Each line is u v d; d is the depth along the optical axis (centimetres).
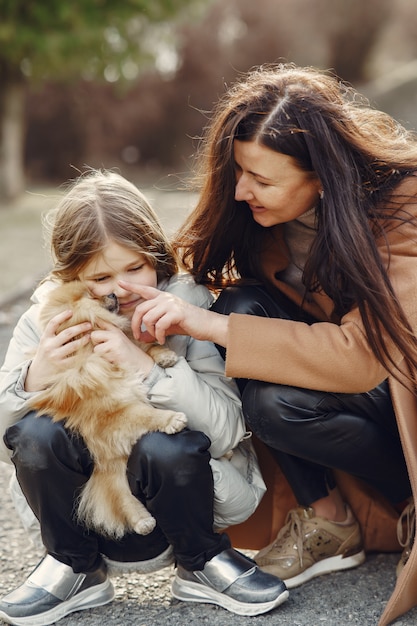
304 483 238
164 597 231
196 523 212
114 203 224
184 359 224
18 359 231
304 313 246
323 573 242
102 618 219
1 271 814
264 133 206
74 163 2505
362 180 216
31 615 214
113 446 210
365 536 252
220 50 2761
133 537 220
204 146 238
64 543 215
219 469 217
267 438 224
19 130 1520
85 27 1312
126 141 2631
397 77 2703
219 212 231
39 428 206
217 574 219
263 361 214
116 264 221
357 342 211
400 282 208
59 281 237
